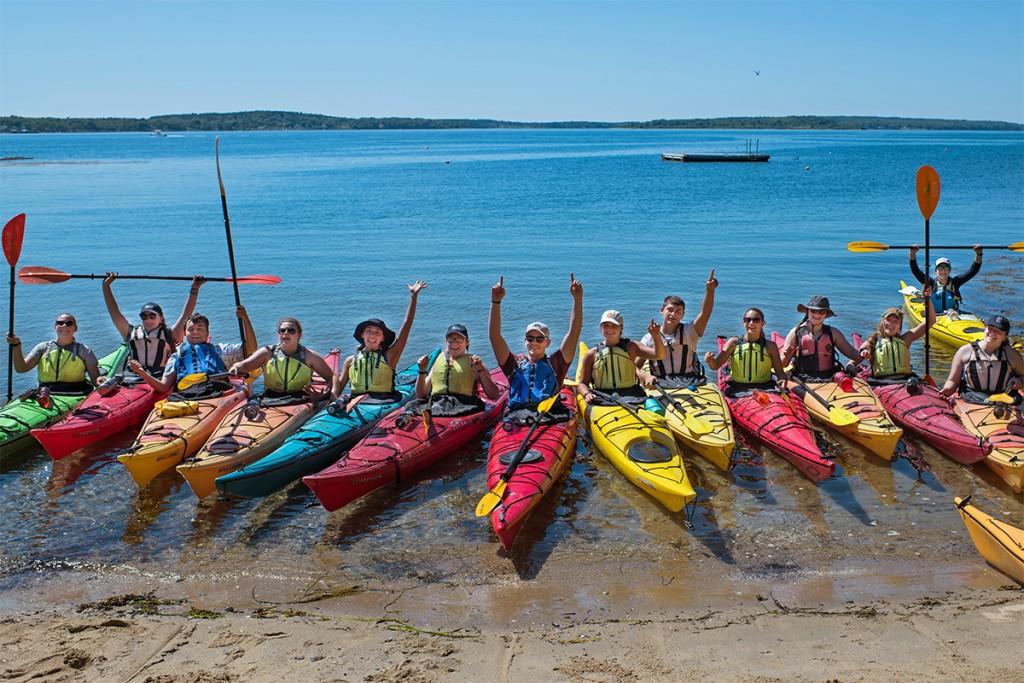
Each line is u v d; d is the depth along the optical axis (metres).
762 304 15.40
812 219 28.58
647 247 22.47
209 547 6.62
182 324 10.20
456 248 22.69
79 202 37.53
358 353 9.09
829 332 9.32
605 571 6.13
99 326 14.24
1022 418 7.82
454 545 6.59
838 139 189.62
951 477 7.69
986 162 70.75
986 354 8.44
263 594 5.89
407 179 55.16
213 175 60.16
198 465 7.24
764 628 5.25
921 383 9.08
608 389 8.57
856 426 8.10
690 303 15.62
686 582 5.94
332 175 60.28
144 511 7.27
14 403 9.02
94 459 8.42
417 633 5.31
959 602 5.52
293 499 7.52
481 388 9.52
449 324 14.27
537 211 32.78
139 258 21.41
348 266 19.91
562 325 14.18
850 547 6.42
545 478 6.98
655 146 139.25
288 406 8.70
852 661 4.77
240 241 24.42
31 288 17.33
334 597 5.83
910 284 17.14
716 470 7.96
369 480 7.26
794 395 9.10
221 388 9.16
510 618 5.50
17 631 5.37
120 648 5.13
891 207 32.34
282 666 4.90
